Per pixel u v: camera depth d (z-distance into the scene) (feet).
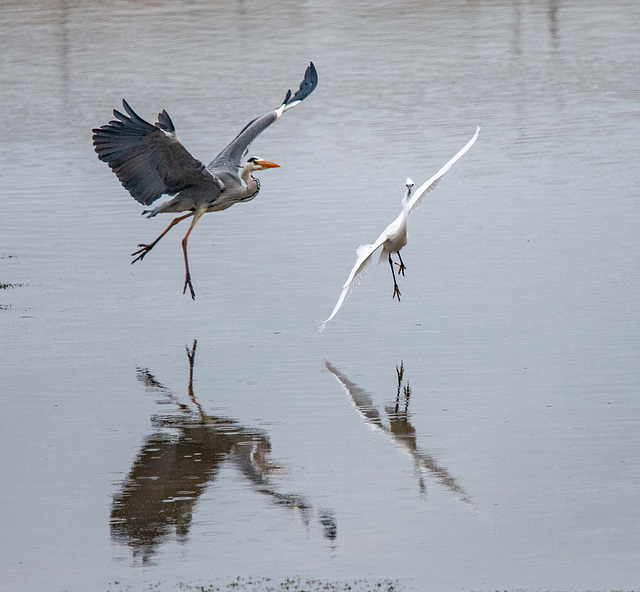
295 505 35.22
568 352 48.88
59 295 60.39
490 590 29.78
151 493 36.45
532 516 33.99
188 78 139.64
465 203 77.20
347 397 44.70
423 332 52.44
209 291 60.29
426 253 65.72
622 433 40.11
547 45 156.35
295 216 75.36
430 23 179.52
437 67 142.41
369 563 31.45
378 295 58.54
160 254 68.13
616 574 30.45
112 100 127.65
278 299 58.44
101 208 80.18
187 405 44.47
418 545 32.42
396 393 44.93
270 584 30.32
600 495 35.22
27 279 63.57
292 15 191.52
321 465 38.24
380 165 90.43
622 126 102.12
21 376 48.26
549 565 31.07
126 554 32.40
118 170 45.50
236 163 51.03
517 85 128.26
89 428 42.32
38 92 135.54
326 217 74.69
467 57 149.18
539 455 38.47
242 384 46.60
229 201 49.65
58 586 30.60
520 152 93.20
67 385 47.09
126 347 51.85
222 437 41.04
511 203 76.54
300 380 46.85
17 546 33.01
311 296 58.70
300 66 145.59
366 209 76.28
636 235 67.26
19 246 70.69
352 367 48.24
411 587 30.01
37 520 34.73
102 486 37.09
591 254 63.87
